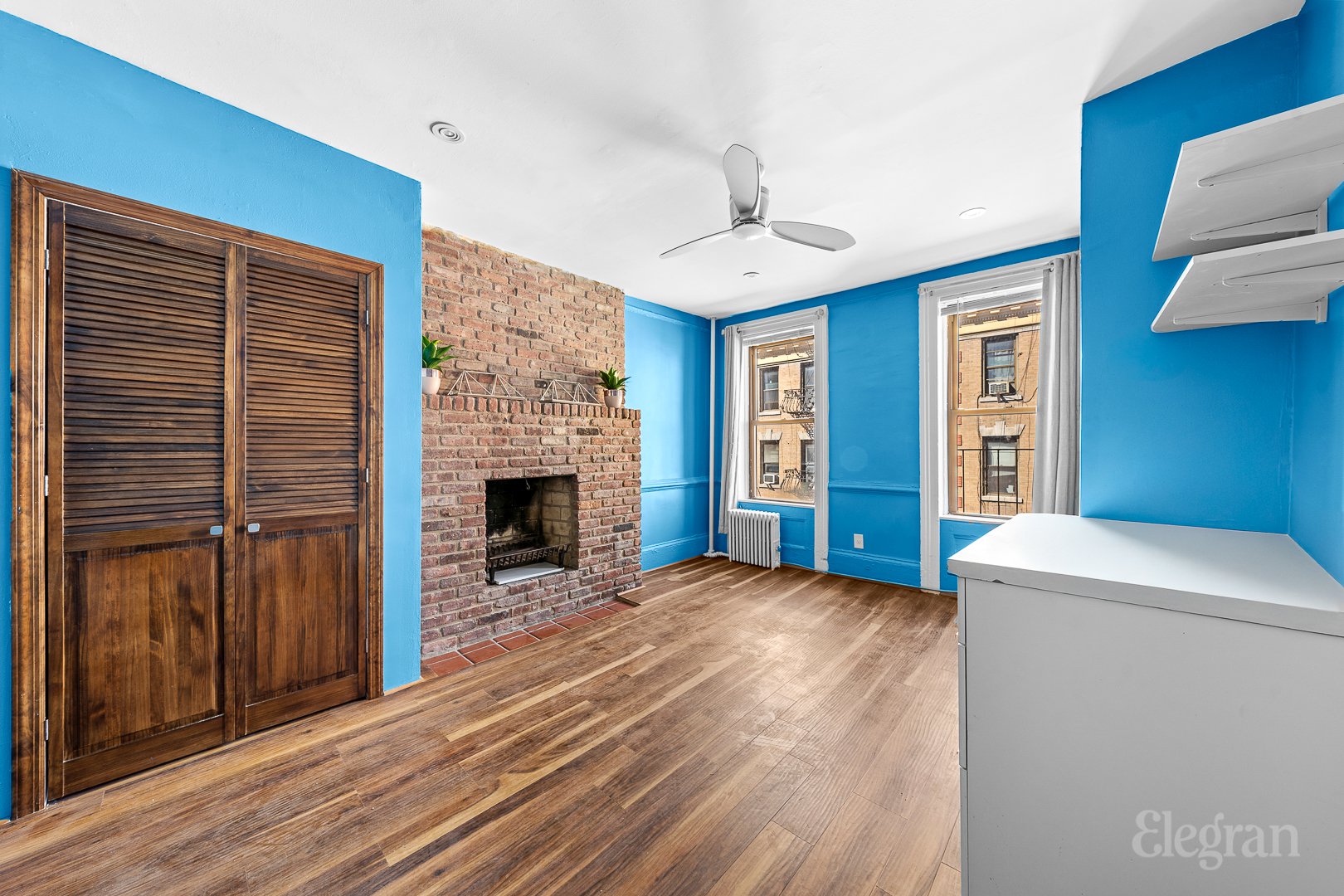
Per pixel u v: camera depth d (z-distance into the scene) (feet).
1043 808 3.13
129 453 5.49
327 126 6.52
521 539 12.19
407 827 4.83
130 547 5.53
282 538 6.61
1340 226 3.41
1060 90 5.67
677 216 9.12
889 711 6.93
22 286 4.87
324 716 6.84
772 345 16.44
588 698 7.35
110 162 5.33
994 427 12.10
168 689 5.77
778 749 6.08
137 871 4.33
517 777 5.57
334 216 6.98
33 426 4.94
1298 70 4.48
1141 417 5.12
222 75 5.59
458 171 7.59
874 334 13.17
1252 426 4.54
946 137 6.69
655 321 14.98
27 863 4.39
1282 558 3.46
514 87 5.77
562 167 7.47
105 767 5.38
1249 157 3.07
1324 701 2.45
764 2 4.61
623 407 12.96
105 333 5.33
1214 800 2.70
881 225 9.47
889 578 13.03
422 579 8.76
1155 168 5.24
